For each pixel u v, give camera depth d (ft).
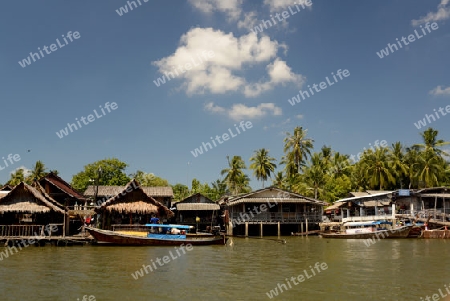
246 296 46.16
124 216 128.67
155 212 116.78
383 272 62.90
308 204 176.45
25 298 44.88
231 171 224.33
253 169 220.23
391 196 168.55
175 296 45.96
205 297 45.57
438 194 162.61
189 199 184.24
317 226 173.88
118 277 57.62
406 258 81.00
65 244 103.55
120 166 229.45
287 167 222.48
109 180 222.07
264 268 67.21
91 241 105.91
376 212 169.78
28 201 104.58
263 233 176.45
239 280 55.77
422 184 203.10
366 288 50.49
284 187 226.79
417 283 53.72
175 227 114.11
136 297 45.47
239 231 173.17
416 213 160.04
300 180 216.54
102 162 224.94
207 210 182.80
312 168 220.43
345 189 214.69
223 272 62.69
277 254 89.45
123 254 86.02
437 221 145.79
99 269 64.85
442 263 73.26
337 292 48.32
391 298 45.37
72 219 136.26
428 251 94.89
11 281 54.29
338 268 67.31
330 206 199.93
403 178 213.05
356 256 85.15
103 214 120.78
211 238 115.65
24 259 76.95
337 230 162.61
